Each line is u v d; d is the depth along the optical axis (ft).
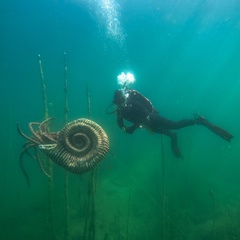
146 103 16.02
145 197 43.47
